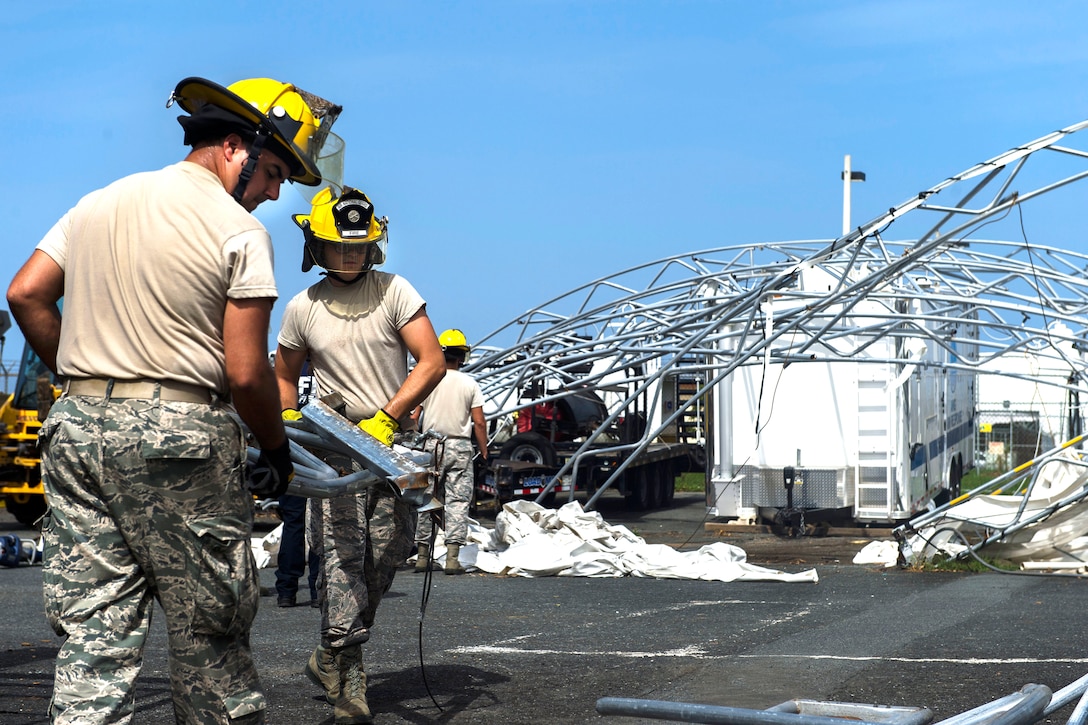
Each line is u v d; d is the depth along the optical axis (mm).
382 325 4891
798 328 14719
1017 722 3062
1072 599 8906
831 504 15461
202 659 3041
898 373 15391
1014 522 11016
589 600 9125
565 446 20031
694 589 9922
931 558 11352
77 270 3076
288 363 5035
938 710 4895
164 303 2973
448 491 11000
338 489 3656
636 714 3025
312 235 4742
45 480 3039
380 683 5617
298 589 9742
